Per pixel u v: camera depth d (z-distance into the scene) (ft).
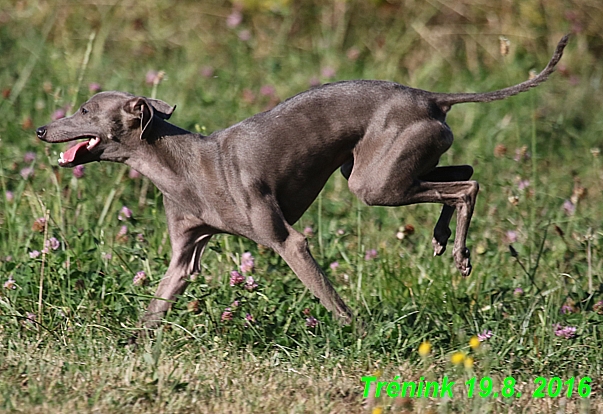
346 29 66.85
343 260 40.63
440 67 63.41
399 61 64.54
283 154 32.55
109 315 33.68
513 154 52.60
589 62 64.28
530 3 66.74
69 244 38.01
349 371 31.35
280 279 36.65
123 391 27.96
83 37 64.03
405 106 32.55
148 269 36.11
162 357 30.86
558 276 36.99
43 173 43.60
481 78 60.13
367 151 32.68
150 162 33.06
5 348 31.42
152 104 33.42
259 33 66.33
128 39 64.49
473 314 34.45
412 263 39.81
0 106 50.03
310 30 67.10
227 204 32.68
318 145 32.65
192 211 33.37
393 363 31.96
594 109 58.54
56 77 54.13
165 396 27.86
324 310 34.04
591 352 33.04
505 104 56.75
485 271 38.63
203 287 33.81
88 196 42.34
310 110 32.76
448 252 41.16
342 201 44.98
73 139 32.91
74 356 30.81
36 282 34.81
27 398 27.27
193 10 67.82
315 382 29.96
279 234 32.78
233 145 32.73
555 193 46.70
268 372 30.53
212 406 27.84
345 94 32.86
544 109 57.06
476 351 31.09
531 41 65.87
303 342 32.91
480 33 65.87
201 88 56.29
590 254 38.11
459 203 33.50
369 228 42.86
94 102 32.89
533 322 35.06
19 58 57.72
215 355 31.71
